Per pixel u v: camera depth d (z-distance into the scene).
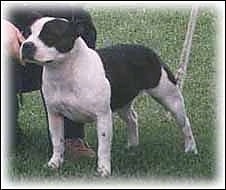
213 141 8.07
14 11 7.32
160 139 8.21
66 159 7.48
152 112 9.29
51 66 6.57
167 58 11.90
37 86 7.96
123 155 7.52
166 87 7.54
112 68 6.89
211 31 12.80
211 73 10.80
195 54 11.75
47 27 6.39
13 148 7.82
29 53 6.32
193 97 9.87
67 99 6.68
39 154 7.66
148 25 13.74
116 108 7.12
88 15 7.44
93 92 6.62
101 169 6.79
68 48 6.44
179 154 7.61
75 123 7.55
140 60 7.27
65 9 7.31
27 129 8.68
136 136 7.89
